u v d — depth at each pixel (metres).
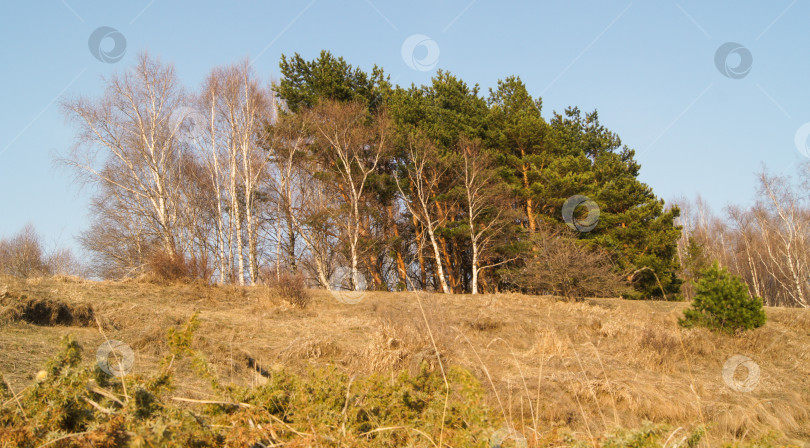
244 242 31.31
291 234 31.14
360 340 11.27
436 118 31.31
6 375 6.38
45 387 3.14
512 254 27.16
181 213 28.84
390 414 4.05
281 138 28.20
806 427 8.34
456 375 3.88
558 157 30.17
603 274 21.09
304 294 16.86
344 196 29.91
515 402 7.46
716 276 14.43
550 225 26.77
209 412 3.73
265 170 29.53
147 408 3.24
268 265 30.98
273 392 3.97
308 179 31.92
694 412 8.21
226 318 13.00
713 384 10.04
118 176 26.33
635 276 26.19
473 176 27.02
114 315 10.90
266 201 30.56
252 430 3.33
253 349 9.94
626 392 8.46
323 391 4.05
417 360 8.35
